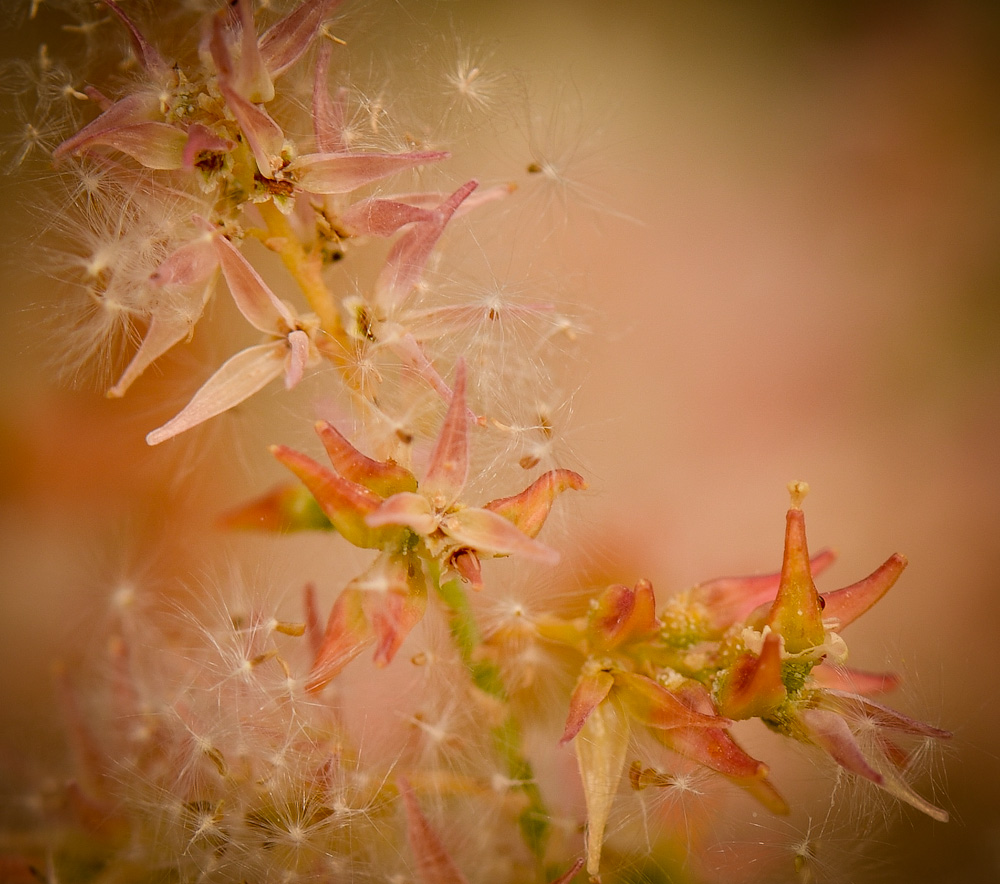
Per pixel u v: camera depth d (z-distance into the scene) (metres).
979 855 0.12
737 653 0.11
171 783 0.11
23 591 0.13
